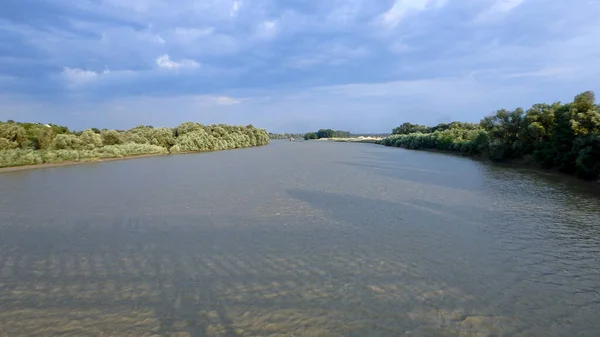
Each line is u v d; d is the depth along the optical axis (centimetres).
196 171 5428
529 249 1906
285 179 4488
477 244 1981
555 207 2883
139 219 2506
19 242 2038
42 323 1212
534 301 1366
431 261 1736
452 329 1177
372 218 2520
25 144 6600
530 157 6059
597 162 4181
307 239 2061
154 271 1623
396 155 9175
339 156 8875
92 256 1812
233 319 1230
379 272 1608
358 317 1241
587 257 1797
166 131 10281
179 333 1151
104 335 1140
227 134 13062
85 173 5225
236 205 2938
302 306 1315
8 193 3569
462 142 8900
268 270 1630
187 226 2328
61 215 2634
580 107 4831
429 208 2830
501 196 3350
